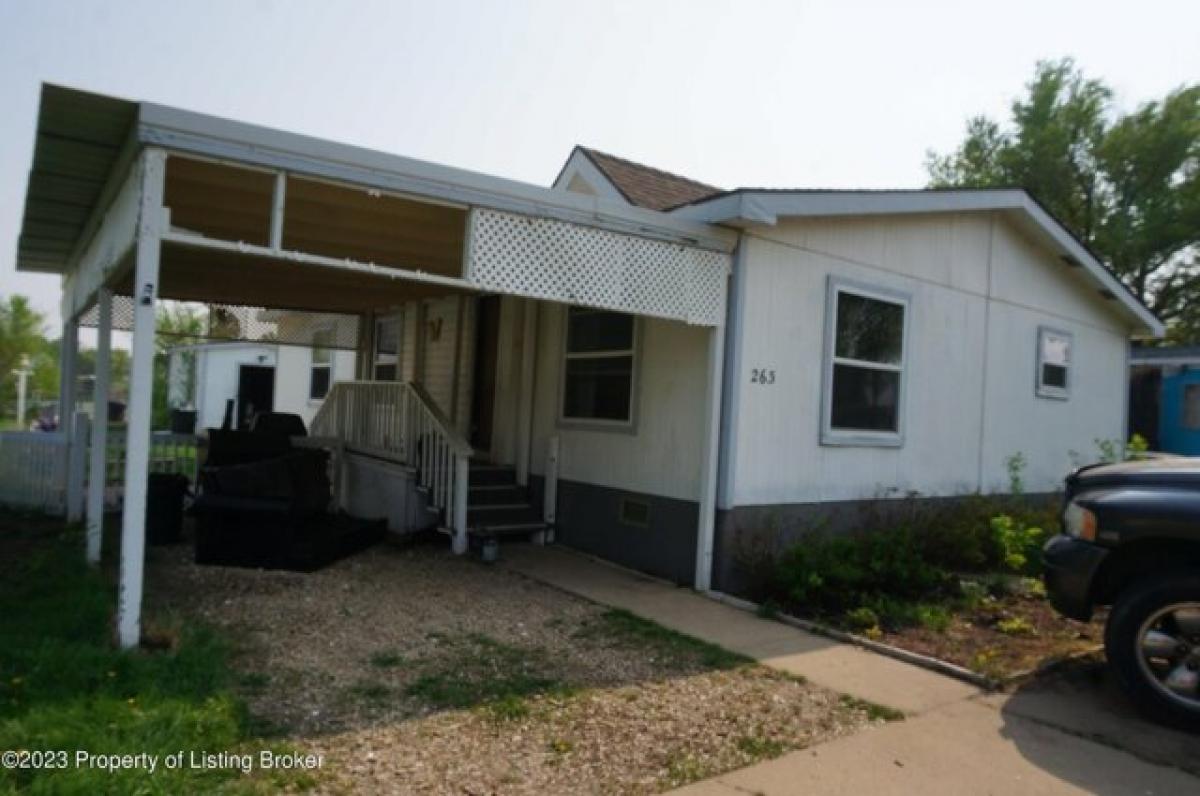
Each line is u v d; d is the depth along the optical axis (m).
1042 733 4.11
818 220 7.67
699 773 3.50
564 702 4.25
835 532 7.83
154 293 4.53
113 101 4.35
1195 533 4.29
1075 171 27.02
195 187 5.70
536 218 5.76
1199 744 4.03
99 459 6.96
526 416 9.27
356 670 4.60
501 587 6.75
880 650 5.43
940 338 9.09
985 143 29.28
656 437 7.61
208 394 21.42
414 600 6.21
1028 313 10.45
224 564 7.14
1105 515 4.60
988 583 7.30
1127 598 4.43
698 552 6.97
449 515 8.16
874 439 8.24
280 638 5.12
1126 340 12.51
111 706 3.62
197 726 3.55
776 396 7.31
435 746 3.63
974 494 9.50
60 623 4.89
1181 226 24.27
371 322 12.72
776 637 5.66
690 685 4.62
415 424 8.81
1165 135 24.80
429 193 5.29
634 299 6.27
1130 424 17.72
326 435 10.77
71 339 9.70
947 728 4.14
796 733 4.00
